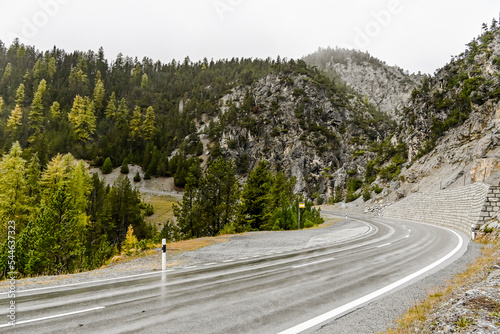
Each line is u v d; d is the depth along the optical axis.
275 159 133.38
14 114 129.12
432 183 60.62
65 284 8.83
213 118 188.38
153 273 10.51
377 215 62.69
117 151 130.25
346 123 153.88
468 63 91.12
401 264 11.78
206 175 36.25
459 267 11.08
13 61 190.25
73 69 184.88
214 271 10.70
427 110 87.75
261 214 34.78
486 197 21.66
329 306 6.54
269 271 10.55
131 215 65.44
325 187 119.69
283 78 167.00
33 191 50.06
